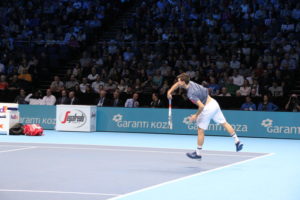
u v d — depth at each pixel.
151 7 29.78
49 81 26.09
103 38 29.52
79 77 25.06
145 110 21.19
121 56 26.19
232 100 20.88
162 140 17.89
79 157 12.32
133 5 31.94
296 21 25.11
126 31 27.64
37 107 22.31
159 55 24.84
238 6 26.75
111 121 21.56
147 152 13.81
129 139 18.09
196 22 26.67
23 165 10.68
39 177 9.08
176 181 8.88
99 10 30.23
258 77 21.89
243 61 23.78
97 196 7.32
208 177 9.41
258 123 19.88
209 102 11.37
